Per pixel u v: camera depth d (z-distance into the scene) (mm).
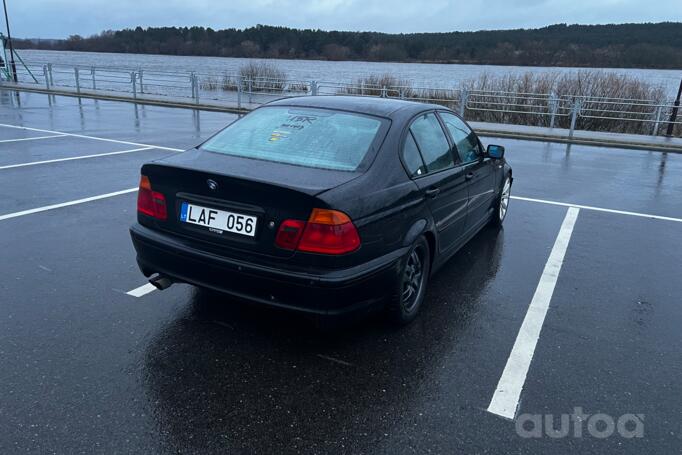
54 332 3559
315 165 3494
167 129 13672
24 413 2770
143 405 2877
